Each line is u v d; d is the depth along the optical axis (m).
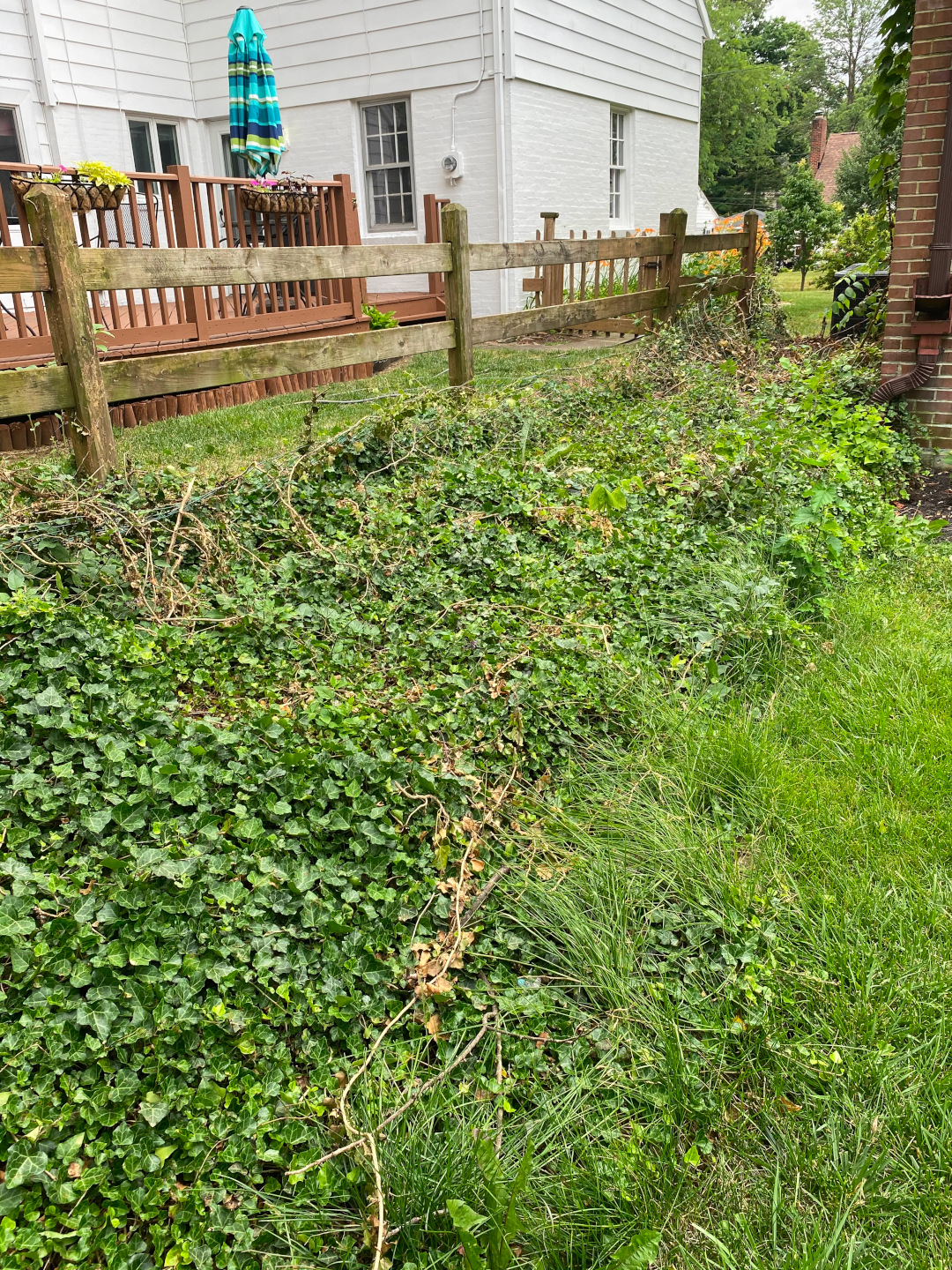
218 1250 1.57
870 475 5.30
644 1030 1.99
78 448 3.78
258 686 2.93
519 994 2.07
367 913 2.13
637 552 3.90
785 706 3.11
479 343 5.79
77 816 2.22
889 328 6.13
